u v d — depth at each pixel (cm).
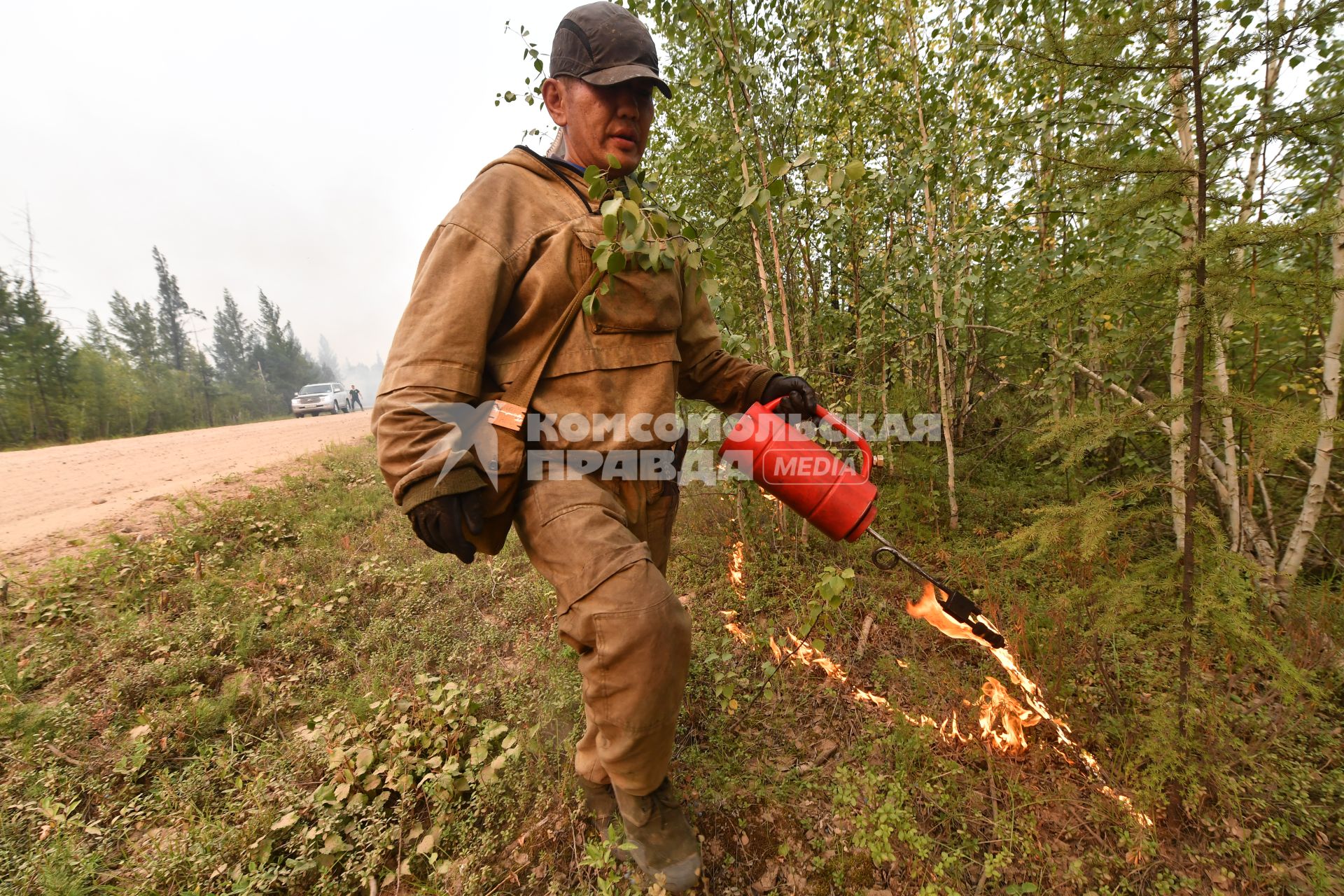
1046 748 218
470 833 196
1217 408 186
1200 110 186
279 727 258
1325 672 238
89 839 200
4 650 309
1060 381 371
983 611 296
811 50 373
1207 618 196
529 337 154
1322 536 321
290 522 501
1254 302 179
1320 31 180
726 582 351
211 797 214
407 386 136
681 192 400
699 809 202
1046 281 358
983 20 374
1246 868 175
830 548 376
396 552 416
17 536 499
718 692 252
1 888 182
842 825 197
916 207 425
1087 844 187
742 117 346
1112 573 289
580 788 203
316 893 182
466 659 291
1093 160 214
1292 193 285
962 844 188
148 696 273
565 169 167
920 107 386
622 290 157
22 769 229
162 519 504
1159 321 198
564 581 146
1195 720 196
